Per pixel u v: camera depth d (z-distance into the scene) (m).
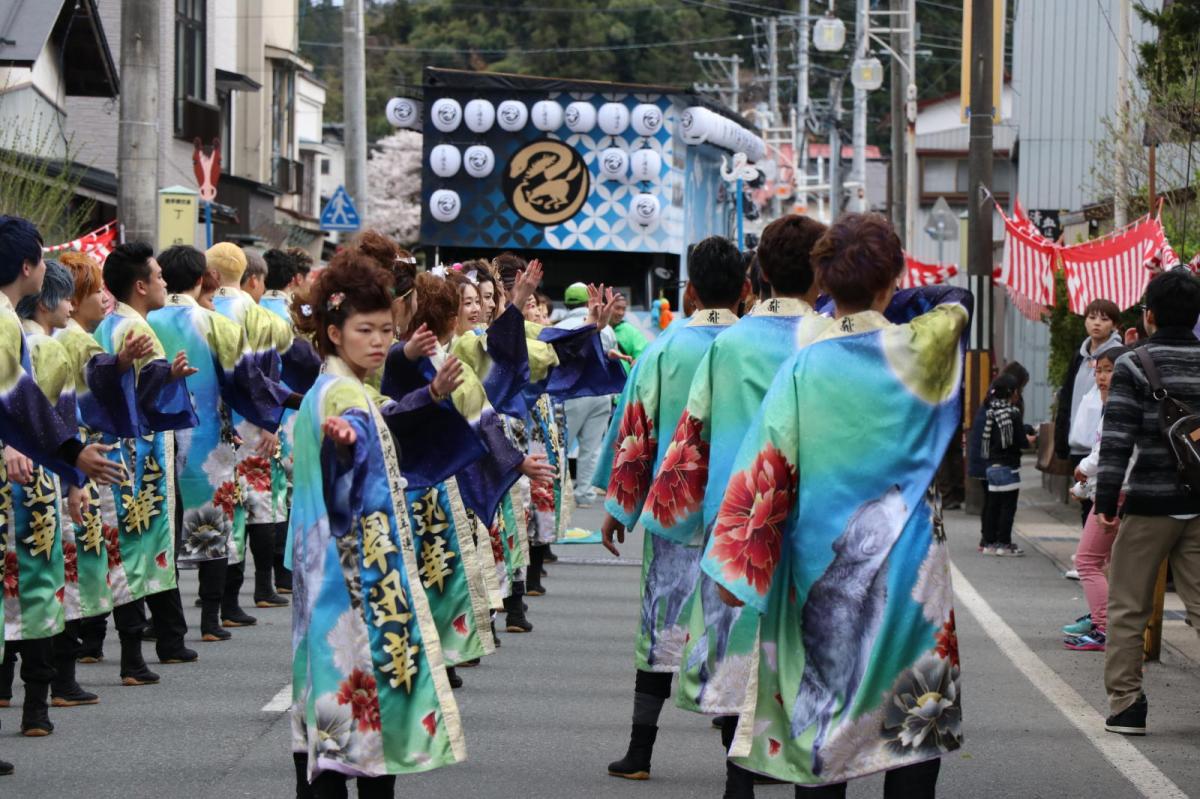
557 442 14.31
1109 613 9.68
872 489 6.29
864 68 40.38
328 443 6.40
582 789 8.30
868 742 6.20
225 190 44.12
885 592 6.23
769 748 6.40
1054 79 36.56
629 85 25.27
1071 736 9.55
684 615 8.32
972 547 18.77
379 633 6.46
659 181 25.16
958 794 8.27
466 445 7.38
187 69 40.28
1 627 8.32
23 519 9.06
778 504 6.33
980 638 12.81
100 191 31.27
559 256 26.22
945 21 67.00
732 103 69.12
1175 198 20.98
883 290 6.44
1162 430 9.34
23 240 8.14
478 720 9.83
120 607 10.60
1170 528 9.43
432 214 25.23
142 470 10.80
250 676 10.94
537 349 11.58
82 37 29.03
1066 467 17.83
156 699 10.25
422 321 9.60
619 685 10.89
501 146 25.34
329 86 89.69
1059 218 29.67
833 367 6.36
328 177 86.94
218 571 12.20
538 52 74.06
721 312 8.55
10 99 25.56
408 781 8.45
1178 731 9.69
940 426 6.40
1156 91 20.75
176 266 11.91
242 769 8.56
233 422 13.52
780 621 6.43
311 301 6.76
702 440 7.86
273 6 55.34
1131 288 16.61
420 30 78.94
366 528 6.49
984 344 23.27
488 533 10.18
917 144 52.16
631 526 8.56
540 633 12.81
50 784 8.27
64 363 9.05
